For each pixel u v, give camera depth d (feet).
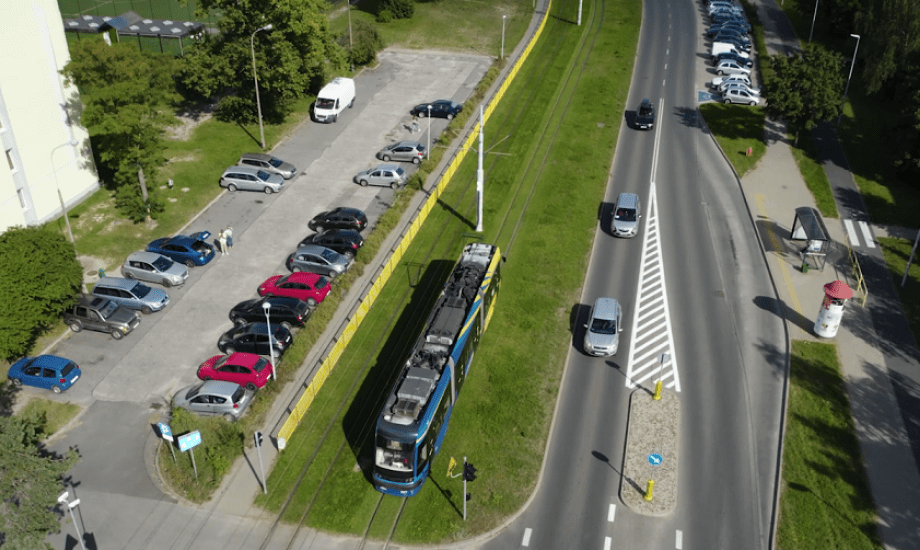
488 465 132.46
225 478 130.62
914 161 217.97
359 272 182.80
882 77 256.52
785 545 118.21
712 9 352.49
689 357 158.10
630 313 171.42
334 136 253.44
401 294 176.45
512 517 123.34
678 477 130.52
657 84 293.02
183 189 217.77
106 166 226.99
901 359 159.12
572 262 188.96
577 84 291.79
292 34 250.57
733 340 163.32
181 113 262.47
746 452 135.54
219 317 169.68
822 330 162.61
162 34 298.35
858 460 133.90
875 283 184.14
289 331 160.97
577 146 246.06
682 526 121.80
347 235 191.83
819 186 225.76
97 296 165.48
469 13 361.92
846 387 150.61
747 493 127.54
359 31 311.68
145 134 197.77
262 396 144.25
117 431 140.36
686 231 202.90
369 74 302.86
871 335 166.09
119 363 156.25
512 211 210.18
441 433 133.69
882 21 254.06
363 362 155.63
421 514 123.85
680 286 180.55
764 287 181.06
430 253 191.93
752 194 221.25
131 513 124.26
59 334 164.35
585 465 133.18
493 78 294.66
